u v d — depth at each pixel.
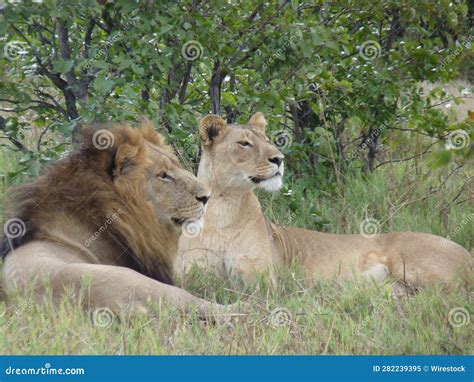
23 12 11.12
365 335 8.06
